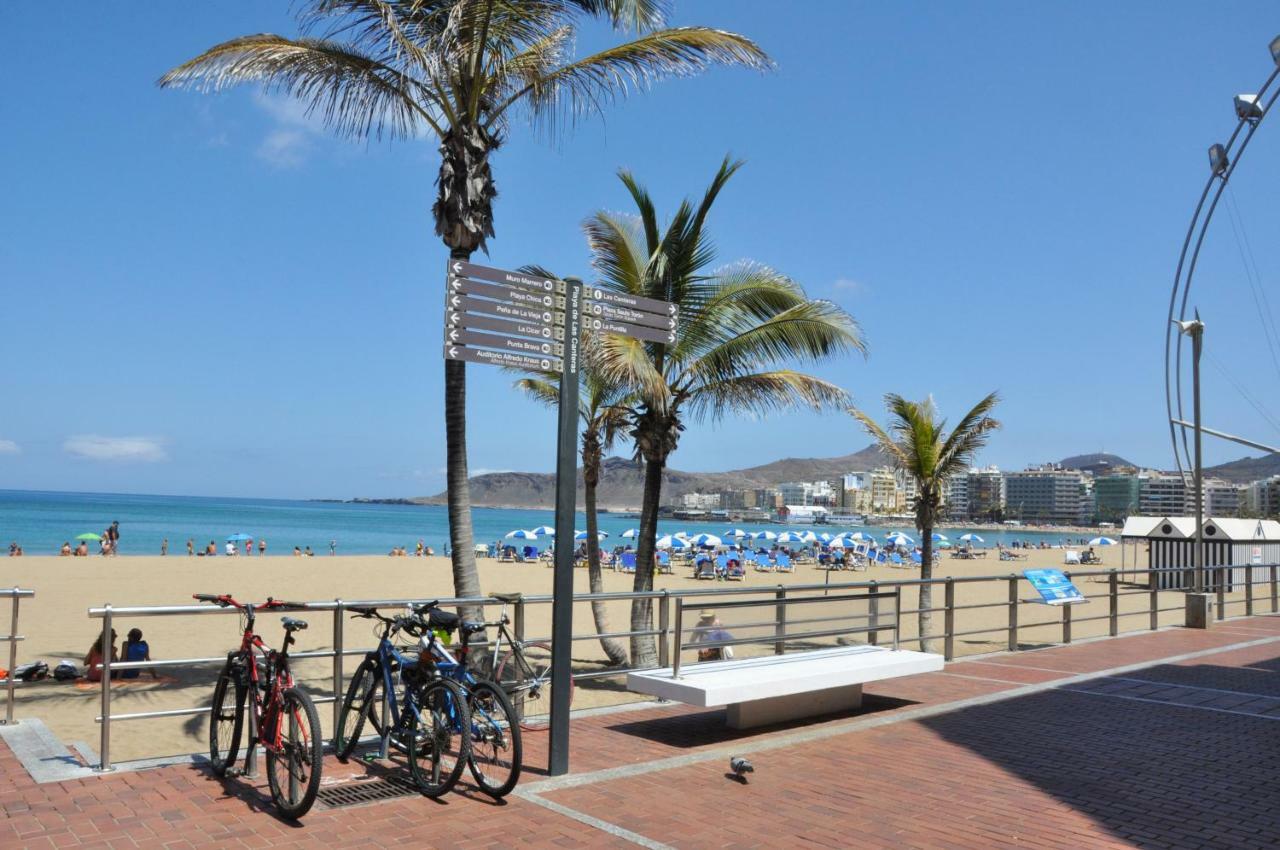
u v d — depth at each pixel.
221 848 4.47
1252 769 6.33
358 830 4.80
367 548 78.75
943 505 18.20
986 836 4.94
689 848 4.68
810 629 8.18
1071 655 11.71
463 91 9.48
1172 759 6.58
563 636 6.02
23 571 36.62
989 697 8.84
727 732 7.29
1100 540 68.62
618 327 6.62
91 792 5.27
